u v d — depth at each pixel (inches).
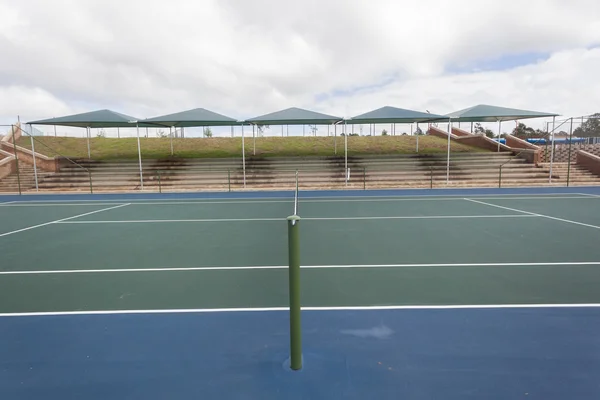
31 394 123.7
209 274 250.5
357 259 282.4
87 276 249.4
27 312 189.8
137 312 188.4
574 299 198.7
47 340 160.1
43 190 893.2
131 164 1082.7
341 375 131.0
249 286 225.8
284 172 1016.2
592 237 350.9
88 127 1109.1
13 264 280.4
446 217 473.1
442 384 125.6
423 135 1637.6
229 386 126.0
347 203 628.1
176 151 1338.6
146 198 742.5
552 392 121.0
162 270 261.1
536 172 960.9
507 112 901.2
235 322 175.5
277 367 136.6
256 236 373.7
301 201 666.2
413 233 377.7
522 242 333.4
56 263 281.9
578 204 580.4
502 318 175.8
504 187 844.0
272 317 180.5
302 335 161.2
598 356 141.9
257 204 632.4
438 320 174.4
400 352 146.0
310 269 258.2
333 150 1323.8
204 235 380.8
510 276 238.7
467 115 896.3
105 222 466.0
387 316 179.3
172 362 141.6
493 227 404.2
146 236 378.3
